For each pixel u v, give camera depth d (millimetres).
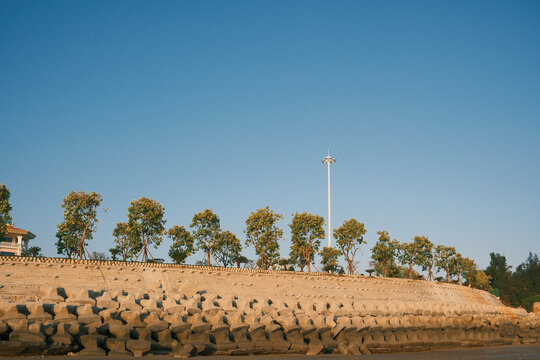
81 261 56375
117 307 32156
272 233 94938
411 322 47500
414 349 41781
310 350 33812
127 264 59938
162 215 81250
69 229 75812
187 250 85688
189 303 35500
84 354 25984
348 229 103062
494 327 56562
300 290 75125
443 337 46188
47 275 52219
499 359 35219
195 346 29031
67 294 34062
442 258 128875
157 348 28656
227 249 93312
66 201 76375
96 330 27688
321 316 38781
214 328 31609
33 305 28000
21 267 51125
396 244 111188
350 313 45938
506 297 154375
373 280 89750
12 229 93500
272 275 74312
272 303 42844
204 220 87938
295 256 97188
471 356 37312
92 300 32719
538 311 107500
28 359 24188
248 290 68375
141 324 29750
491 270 170000
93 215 77625
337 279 83062
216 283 66062
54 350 25328
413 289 97125
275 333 33469
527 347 48125
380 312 49156
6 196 71750
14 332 24984
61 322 26938
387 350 39500
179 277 62875
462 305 66000
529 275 176375
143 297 36906
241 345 31078
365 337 39219
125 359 25938
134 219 79312
